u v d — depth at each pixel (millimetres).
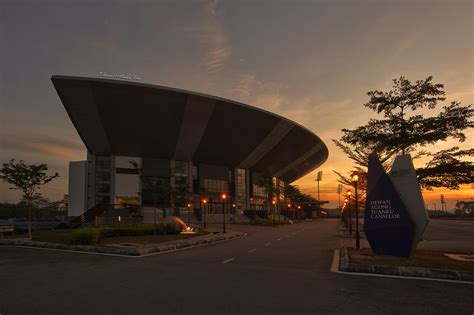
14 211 84562
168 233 27625
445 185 16719
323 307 6941
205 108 54719
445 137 16219
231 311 6660
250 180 80500
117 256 15203
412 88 16953
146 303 7207
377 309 6809
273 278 10023
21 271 11195
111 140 57031
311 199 132000
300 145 77375
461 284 9203
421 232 13172
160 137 58062
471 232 33000
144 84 49406
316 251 17391
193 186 68312
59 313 6531
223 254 16078
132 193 60469
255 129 62781
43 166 25031
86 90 47844
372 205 14250
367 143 18016
